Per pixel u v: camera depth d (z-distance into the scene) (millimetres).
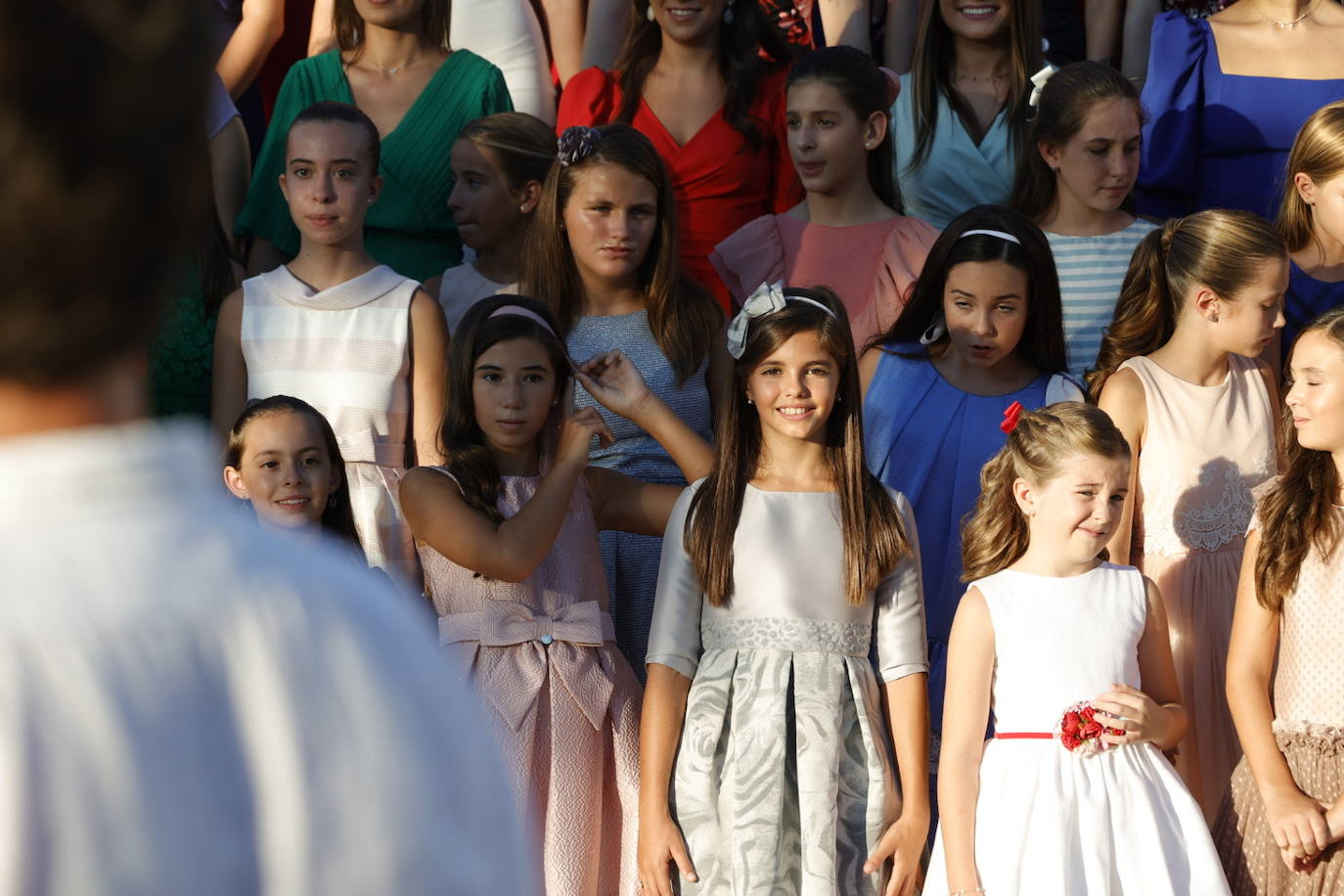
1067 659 12664
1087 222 17812
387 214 19531
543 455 14844
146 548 2918
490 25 21516
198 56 2930
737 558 13539
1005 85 19547
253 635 2951
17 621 2787
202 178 3004
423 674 3131
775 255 18250
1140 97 19781
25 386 2881
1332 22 19516
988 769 12656
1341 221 16703
